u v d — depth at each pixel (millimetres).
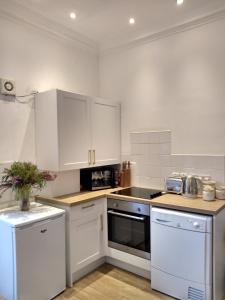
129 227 2596
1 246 2043
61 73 2992
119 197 2646
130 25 2904
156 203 2307
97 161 2994
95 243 2684
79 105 2758
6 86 2406
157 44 2959
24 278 1974
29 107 2648
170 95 2865
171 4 2461
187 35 2711
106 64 3467
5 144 2441
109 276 2582
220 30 2486
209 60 2566
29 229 2010
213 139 2564
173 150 2855
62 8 2516
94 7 2504
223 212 2193
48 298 2172
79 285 2426
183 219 2096
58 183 2793
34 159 2699
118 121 3314
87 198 2576
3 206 2410
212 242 2002
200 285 2039
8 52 2457
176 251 2152
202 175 2639
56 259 2242
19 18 2512
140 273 2582
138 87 3148
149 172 3068
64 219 2330
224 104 2484
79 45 3209
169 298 2203
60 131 2535
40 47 2754
